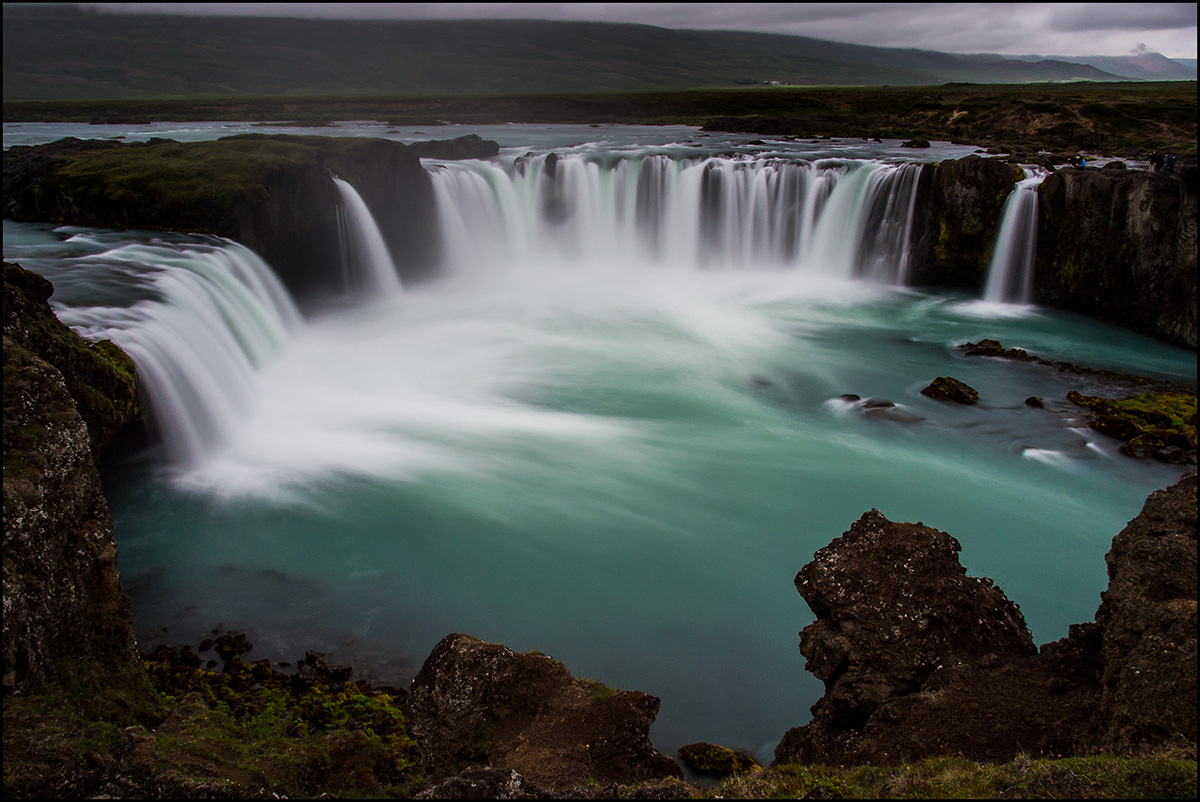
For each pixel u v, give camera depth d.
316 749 12.27
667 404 31.39
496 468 25.58
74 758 9.80
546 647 17.55
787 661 17.42
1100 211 40.31
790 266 51.84
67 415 13.47
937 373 34.41
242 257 35.47
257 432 27.39
